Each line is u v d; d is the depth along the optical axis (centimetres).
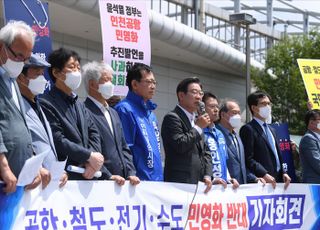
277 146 597
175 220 455
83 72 459
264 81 2042
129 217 418
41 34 517
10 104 342
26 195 346
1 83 343
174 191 455
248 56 1738
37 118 374
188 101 491
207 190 485
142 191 430
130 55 586
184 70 1936
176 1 1881
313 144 641
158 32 1462
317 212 590
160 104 1800
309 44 2023
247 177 567
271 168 575
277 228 553
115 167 435
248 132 578
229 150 554
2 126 336
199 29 1978
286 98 2000
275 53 2042
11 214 336
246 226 521
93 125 432
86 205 388
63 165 363
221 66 2005
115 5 579
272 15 2909
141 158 470
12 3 499
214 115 534
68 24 1345
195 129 474
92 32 1441
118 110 480
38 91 383
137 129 472
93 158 389
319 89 813
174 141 470
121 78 576
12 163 338
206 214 483
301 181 671
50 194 364
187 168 475
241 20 1675
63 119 401
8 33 345
